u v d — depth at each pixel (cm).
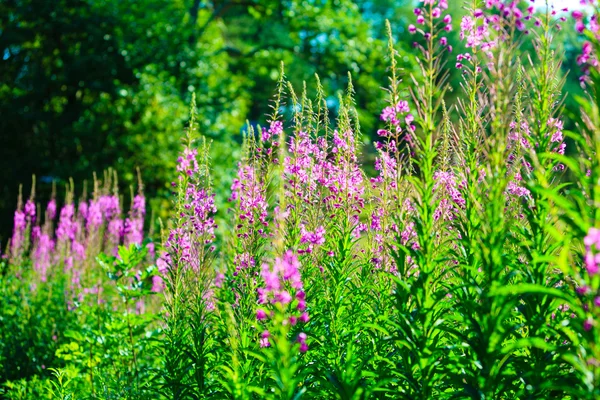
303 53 2427
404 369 436
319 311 529
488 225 396
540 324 386
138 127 1648
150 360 765
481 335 386
